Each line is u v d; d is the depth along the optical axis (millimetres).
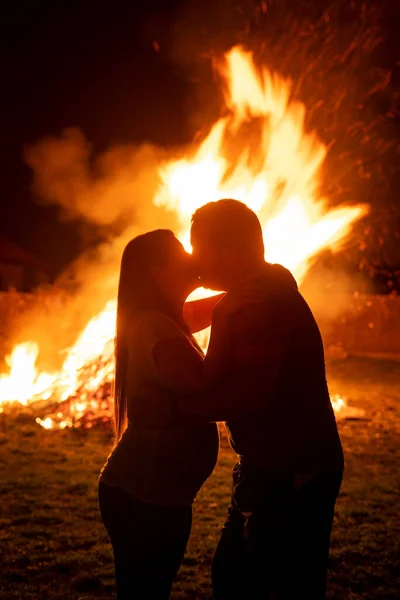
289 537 2645
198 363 2588
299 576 2666
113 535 2672
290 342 2650
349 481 7191
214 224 2781
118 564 2680
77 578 4484
